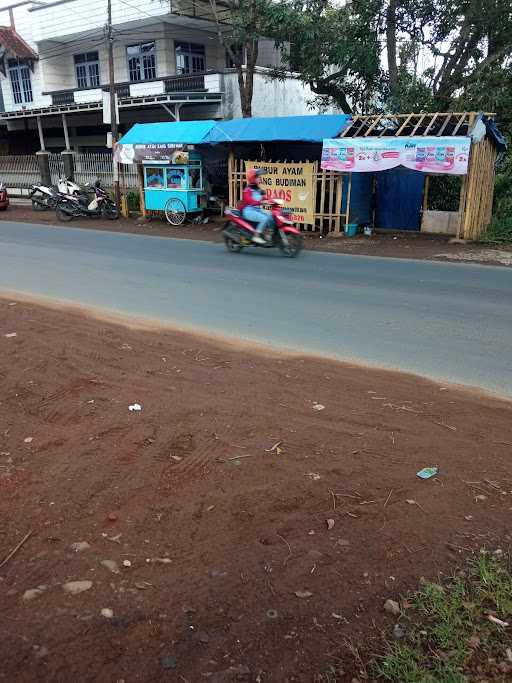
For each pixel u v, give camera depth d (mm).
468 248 12922
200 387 4863
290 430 4066
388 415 4359
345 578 2611
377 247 13203
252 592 2516
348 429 4102
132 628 2311
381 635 2299
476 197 13883
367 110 19562
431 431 4094
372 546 2834
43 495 3266
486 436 4027
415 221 15523
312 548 2814
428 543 2857
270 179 15609
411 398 4723
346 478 3447
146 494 3281
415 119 14672
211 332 6691
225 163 17812
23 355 5629
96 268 10633
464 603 2455
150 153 17125
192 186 17078
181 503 3193
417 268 10688
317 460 3654
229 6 19219
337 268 10648
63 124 25891
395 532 2941
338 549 2809
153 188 17531
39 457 3699
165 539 2885
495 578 2586
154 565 2688
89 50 26875
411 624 2354
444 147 12711
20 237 14852
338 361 5707
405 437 3988
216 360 5613
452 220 14820
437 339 6453
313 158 16500
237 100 22109
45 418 4289
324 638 2281
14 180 26625
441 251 12602
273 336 6551
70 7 25688
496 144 14711
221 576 2613
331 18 17766
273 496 3252
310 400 4629
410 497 3252
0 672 2102
